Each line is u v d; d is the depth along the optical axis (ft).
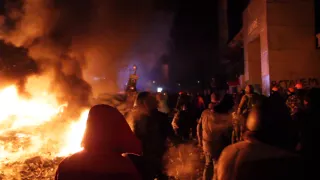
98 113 9.66
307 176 9.09
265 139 9.52
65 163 9.61
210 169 22.08
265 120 9.49
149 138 18.81
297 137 12.35
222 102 21.45
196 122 45.91
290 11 52.03
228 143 21.08
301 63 51.70
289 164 8.91
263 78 54.65
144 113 19.16
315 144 12.05
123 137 9.61
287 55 51.75
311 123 12.40
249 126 9.66
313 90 13.19
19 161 32.58
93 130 9.56
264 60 53.78
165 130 19.51
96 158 9.45
